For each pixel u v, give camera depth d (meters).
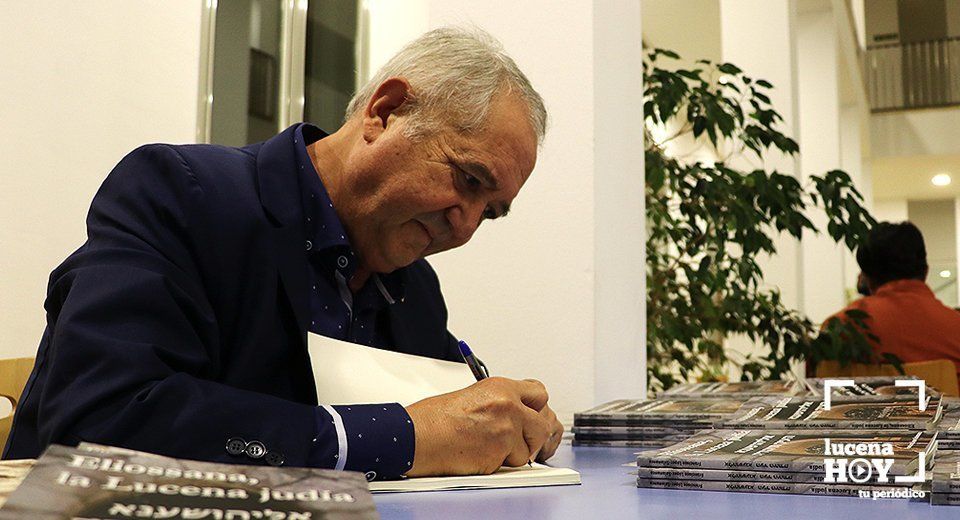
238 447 0.95
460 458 1.05
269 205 1.29
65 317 1.02
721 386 2.33
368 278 1.47
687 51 8.40
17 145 2.33
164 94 2.71
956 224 16.92
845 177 3.66
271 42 3.06
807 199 6.56
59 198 2.44
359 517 0.55
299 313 1.26
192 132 2.79
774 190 3.48
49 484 0.54
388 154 1.29
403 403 1.16
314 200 1.34
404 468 1.02
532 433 1.14
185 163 1.25
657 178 3.27
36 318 2.38
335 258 1.34
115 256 1.11
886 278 4.11
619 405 1.81
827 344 3.77
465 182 1.28
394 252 1.37
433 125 1.27
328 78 3.22
